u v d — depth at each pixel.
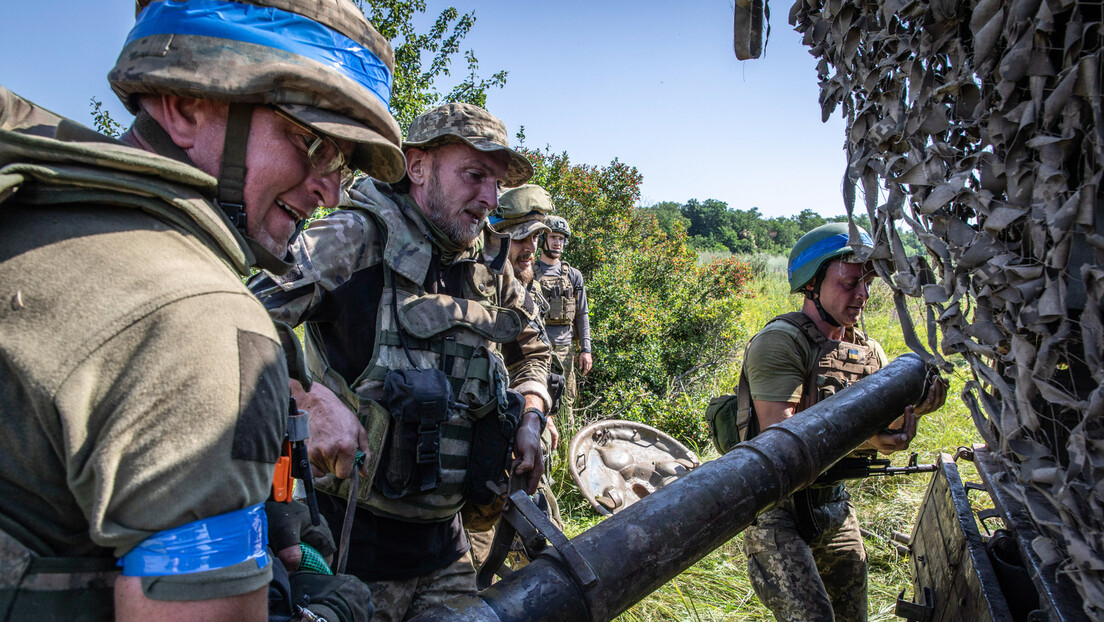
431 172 1.99
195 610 0.75
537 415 2.25
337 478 1.83
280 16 0.97
